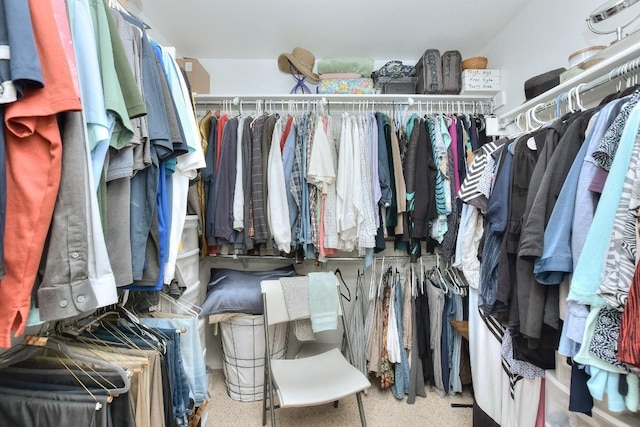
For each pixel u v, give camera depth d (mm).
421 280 2049
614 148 779
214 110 2256
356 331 2020
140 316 1364
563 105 1358
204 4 1771
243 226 1845
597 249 765
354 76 2139
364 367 1996
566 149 931
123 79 708
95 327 1180
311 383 1522
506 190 1139
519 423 1243
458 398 1951
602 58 1152
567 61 1544
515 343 1128
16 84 489
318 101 2109
